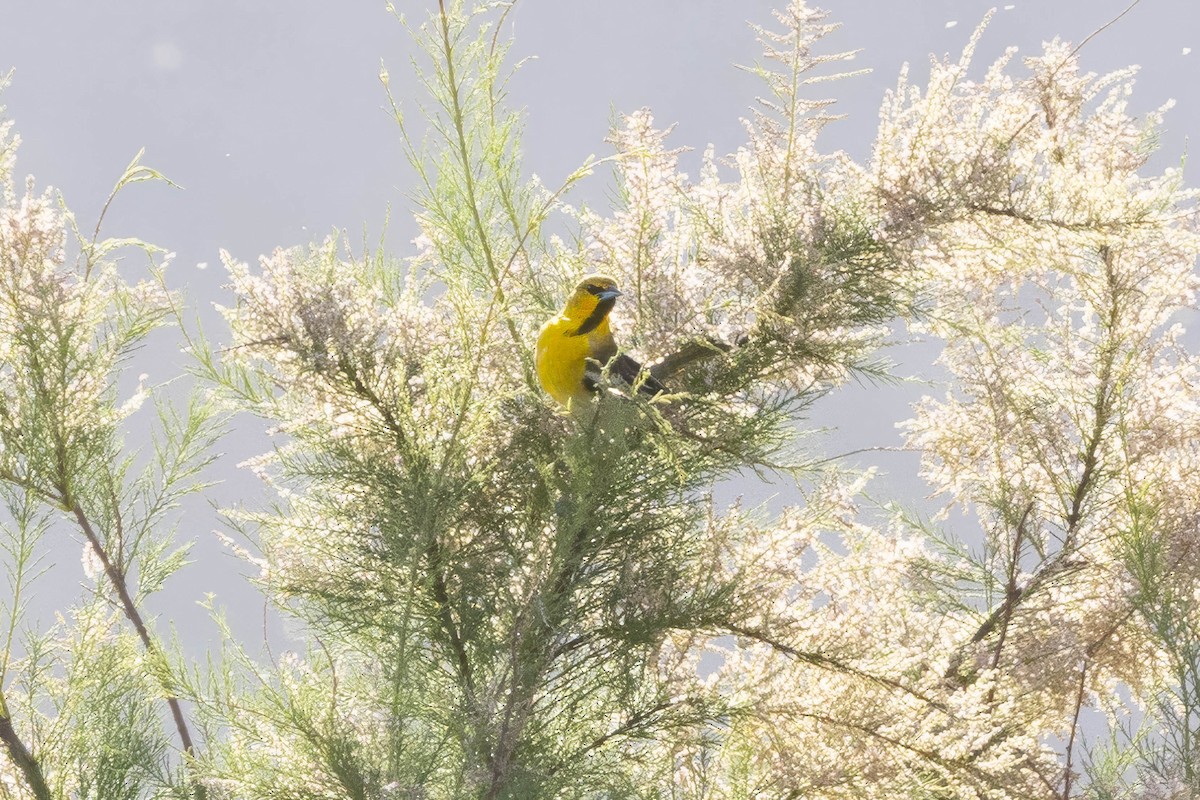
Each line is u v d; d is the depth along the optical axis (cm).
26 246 1013
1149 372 1238
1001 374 1222
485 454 1015
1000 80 1027
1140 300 1222
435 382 998
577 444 896
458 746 892
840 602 1084
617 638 970
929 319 1081
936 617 1246
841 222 993
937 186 999
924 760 1023
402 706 862
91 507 1061
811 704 1048
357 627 962
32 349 1008
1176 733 986
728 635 1041
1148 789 964
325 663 977
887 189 994
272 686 949
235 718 952
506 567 961
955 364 1263
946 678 1114
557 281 1109
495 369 1052
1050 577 1226
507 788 857
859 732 1026
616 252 1023
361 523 996
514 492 1009
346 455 985
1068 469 1253
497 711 879
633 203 1006
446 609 973
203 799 951
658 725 998
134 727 1025
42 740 1021
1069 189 1048
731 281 995
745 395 1012
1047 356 1296
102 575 1066
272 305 1020
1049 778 1078
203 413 1095
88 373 1059
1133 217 1057
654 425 933
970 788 1012
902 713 1041
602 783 946
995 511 1269
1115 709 1213
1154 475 1195
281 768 931
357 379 1020
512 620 909
